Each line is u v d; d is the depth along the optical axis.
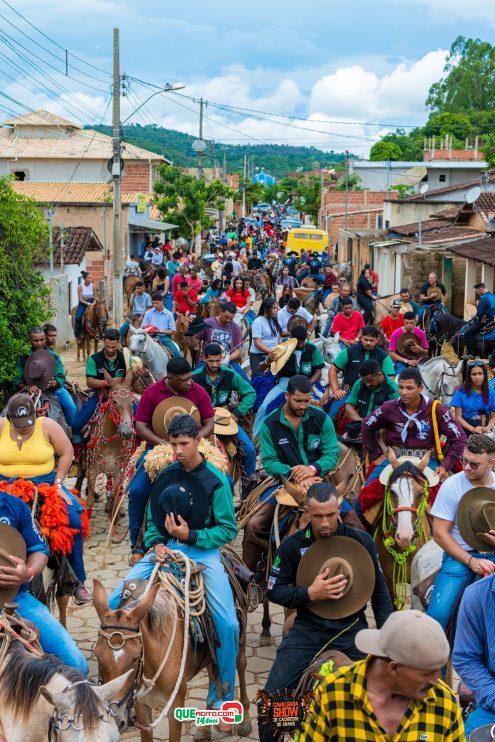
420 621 4.01
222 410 10.51
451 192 47.84
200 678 8.34
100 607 5.82
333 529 5.99
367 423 8.87
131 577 6.79
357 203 70.25
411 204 48.66
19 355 14.23
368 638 4.21
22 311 15.52
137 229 48.66
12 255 15.77
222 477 7.15
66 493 8.22
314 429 8.41
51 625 6.56
